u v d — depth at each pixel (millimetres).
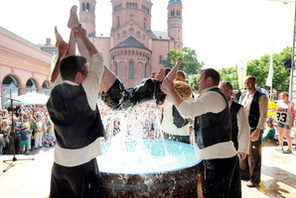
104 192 1354
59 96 1097
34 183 2883
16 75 16891
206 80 1560
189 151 2004
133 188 1327
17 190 2668
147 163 1649
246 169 3072
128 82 44812
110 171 1399
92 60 1214
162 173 1361
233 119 2016
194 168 1512
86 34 1242
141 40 49875
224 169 1452
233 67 31672
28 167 3586
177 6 58156
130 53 45344
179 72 2488
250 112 2816
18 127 6637
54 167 1188
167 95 1606
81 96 1102
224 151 1468
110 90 1392
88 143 1148
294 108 4500
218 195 1451
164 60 49562
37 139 7730
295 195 2518
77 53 1259
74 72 1102
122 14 51375
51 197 1227
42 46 31297
